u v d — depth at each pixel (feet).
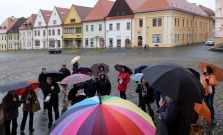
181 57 103.40
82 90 26.76
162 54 121.60
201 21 234.17
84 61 101.24
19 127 27.58
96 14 225.97
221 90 40.78
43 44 271.49
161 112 16.14
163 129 15.69
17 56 158.30
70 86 51.03
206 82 25.22
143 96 26.61
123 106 13.23
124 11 203.72
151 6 190.60
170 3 186.19
